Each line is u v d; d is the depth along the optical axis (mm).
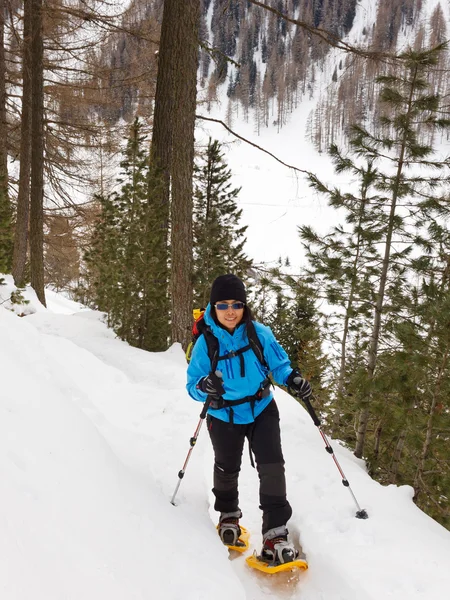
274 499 2922
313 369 10469
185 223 8375
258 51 175250
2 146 14273
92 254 11180
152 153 10367
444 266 7160
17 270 13719
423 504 5645
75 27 14617
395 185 7156
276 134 139750
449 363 5375
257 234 61969
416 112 6965
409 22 137875
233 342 2887
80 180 17875
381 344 7586
